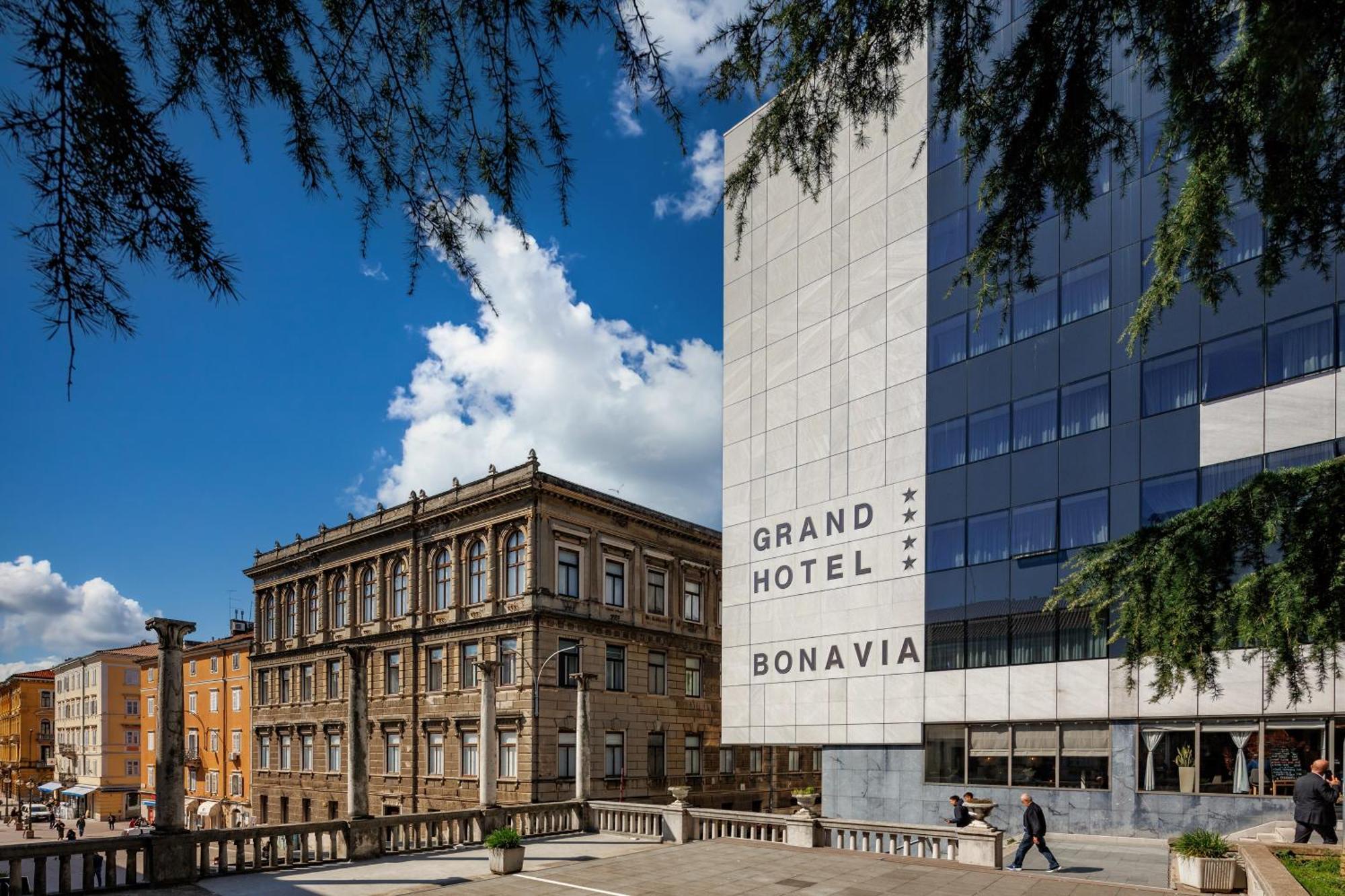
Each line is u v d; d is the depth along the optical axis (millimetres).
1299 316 20719
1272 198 5543
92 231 3479
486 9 4082
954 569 27531
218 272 3811
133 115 3393
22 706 106125
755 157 5691
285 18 3902
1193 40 4594
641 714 43062
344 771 47531
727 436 36781
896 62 5156
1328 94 4590
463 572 42906
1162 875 17234
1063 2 4656
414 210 4715
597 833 24406
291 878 17156
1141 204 24062
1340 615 6969
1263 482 7555
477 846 21547
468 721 40375
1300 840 15125
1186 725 21469
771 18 4988
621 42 4164
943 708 27078
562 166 4613
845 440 31875
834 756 30344
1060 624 24422
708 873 17641
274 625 56562
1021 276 6016
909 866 18266
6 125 3195
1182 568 7719
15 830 75438
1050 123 5113
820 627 31656
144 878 16109
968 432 27812
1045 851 18156
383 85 4352
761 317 36000
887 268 31172
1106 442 24156
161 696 16703
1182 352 22812
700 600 48781
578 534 41594
